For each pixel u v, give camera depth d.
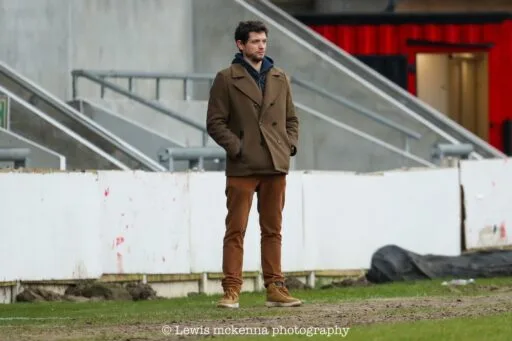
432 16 128.38
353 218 67.31
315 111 97.38
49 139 76.50
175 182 60.72
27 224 56.56
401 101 102.19
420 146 98.62
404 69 127.25
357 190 67.50
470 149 85.94
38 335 38.22
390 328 37.28
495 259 71.12
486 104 133.75
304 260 65.00
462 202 72.94
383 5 129.62
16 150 64.81
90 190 58.16
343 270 66.81
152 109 92.62
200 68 102.06
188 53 101.62
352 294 58.28
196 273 61.47
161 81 99.81
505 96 133.50
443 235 71.75
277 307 46.31
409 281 67.88
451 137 98.56
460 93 137.50
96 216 58.34
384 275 67.62
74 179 57.72
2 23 92.69
